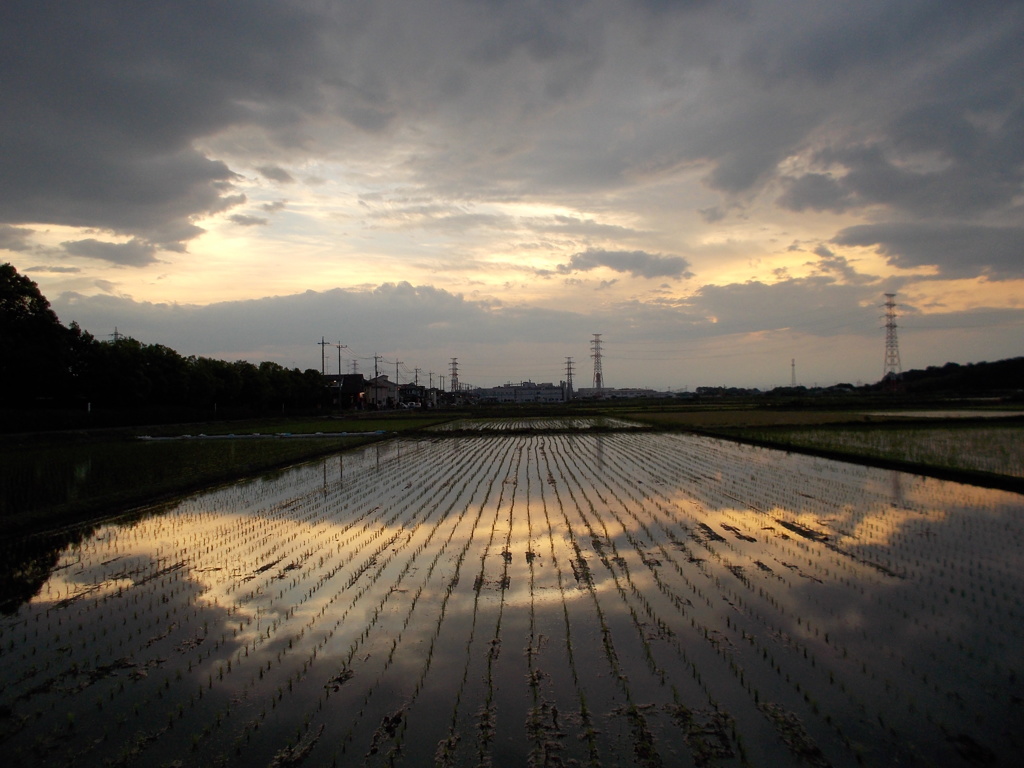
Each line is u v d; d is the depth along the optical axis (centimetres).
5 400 3791
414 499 1691
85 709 603
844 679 621
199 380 5512
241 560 1102
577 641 721
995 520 1308
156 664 694
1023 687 602
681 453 2777
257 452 2841
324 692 622
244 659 701
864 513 1391
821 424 3772
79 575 1028
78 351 4231
